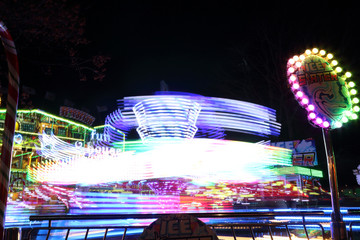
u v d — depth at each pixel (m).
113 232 11.08
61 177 17.12
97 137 27.12
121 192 16.53
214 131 15.09
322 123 5.09
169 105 14.51
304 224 4.74
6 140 2.92
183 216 3.04
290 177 16.42
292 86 5.41
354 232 7.67
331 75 5.27
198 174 14.64
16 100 3.07
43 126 25.64
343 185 23.81
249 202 15.67
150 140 14.76
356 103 5.19
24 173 23.39
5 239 3.20
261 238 8.29
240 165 15.16
